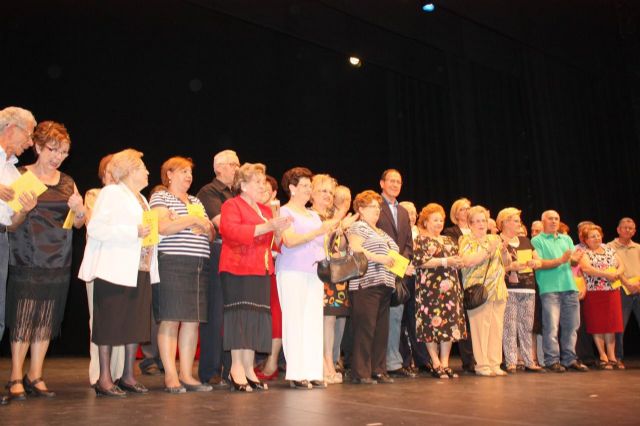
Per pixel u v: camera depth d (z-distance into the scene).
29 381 3.39
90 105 7.72
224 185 4.15
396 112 9.94
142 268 3.46
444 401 3.14
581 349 6.00
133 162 3.56
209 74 8.50
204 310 3.64
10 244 3.28
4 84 7.29
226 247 3.61
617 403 3.08
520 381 4.22
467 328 5.25
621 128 9.05
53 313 3.38
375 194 4.44
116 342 3.31
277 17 7.27
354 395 3.38
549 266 5.22
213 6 6.76
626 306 6.11
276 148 8.91
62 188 3.47
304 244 3.87
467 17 7.33
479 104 9.22
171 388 3.54
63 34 7.63
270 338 3.64
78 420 2.56
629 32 8.97
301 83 9.23
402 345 5.02
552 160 8.84
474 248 4.84
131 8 8.02
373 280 4.11
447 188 9.62
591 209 8.99
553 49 8.20
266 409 2.85
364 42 8.35
